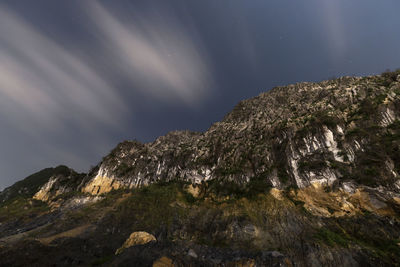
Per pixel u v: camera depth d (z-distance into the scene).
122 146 87.56
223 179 54.53
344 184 37.34
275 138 54.75
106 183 70.81
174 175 67.81
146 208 48.75
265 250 30.69
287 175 45.44
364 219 31.69
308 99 68.81
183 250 33.19
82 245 35.84
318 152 44.31
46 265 30.28
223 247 34.12
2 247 33.00
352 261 26.12
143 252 30.73
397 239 27.36
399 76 52.66
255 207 41.31
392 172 34.06
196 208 49.19
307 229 33.06
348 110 49.78
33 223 56.34
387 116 42.66
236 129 71.25
